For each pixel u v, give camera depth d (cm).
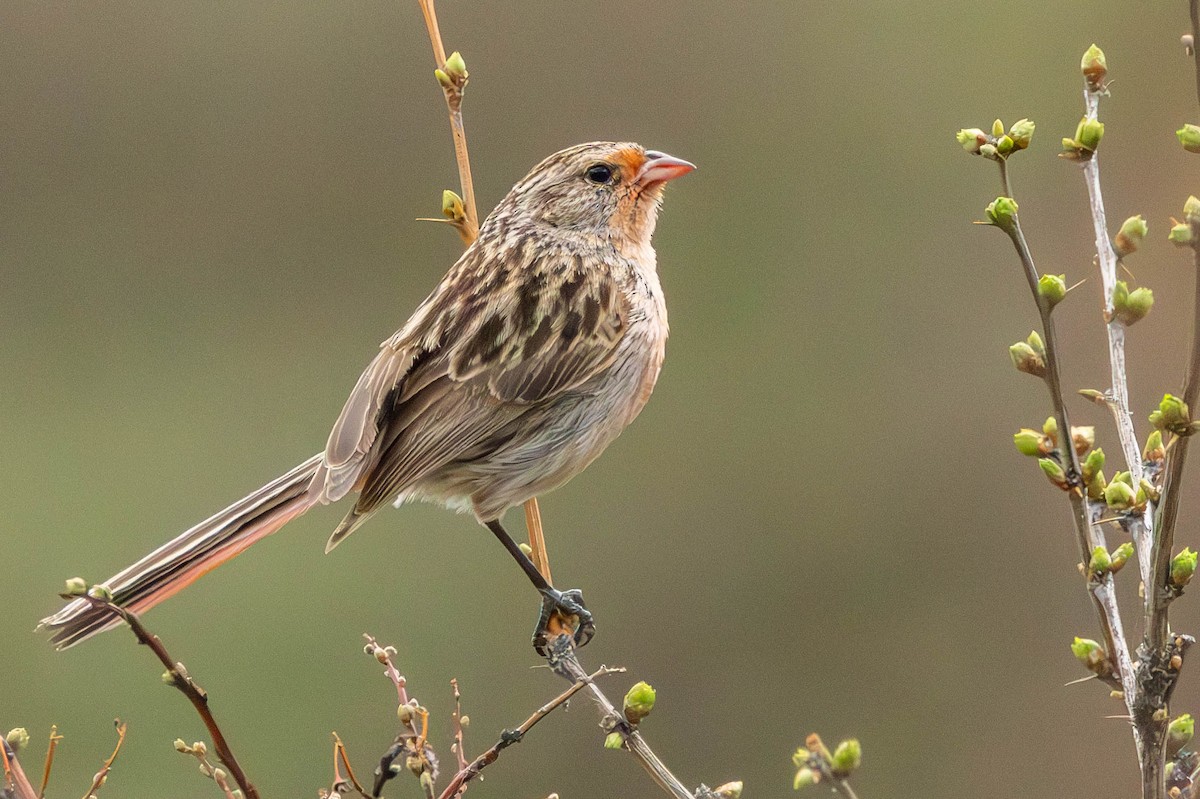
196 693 529
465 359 759
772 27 1716
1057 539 1515
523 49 1720
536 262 777
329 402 1647
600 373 769
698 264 1688
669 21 1727
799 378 1625
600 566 1517
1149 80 1673
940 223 1681
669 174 793
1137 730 521
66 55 1731
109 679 1346
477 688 1413
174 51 1727
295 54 1720
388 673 589
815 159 1714
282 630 1411
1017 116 1695
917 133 1711
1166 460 511
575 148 802
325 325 1691
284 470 1603
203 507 1563
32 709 1349
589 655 1486
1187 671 1268
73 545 1522
